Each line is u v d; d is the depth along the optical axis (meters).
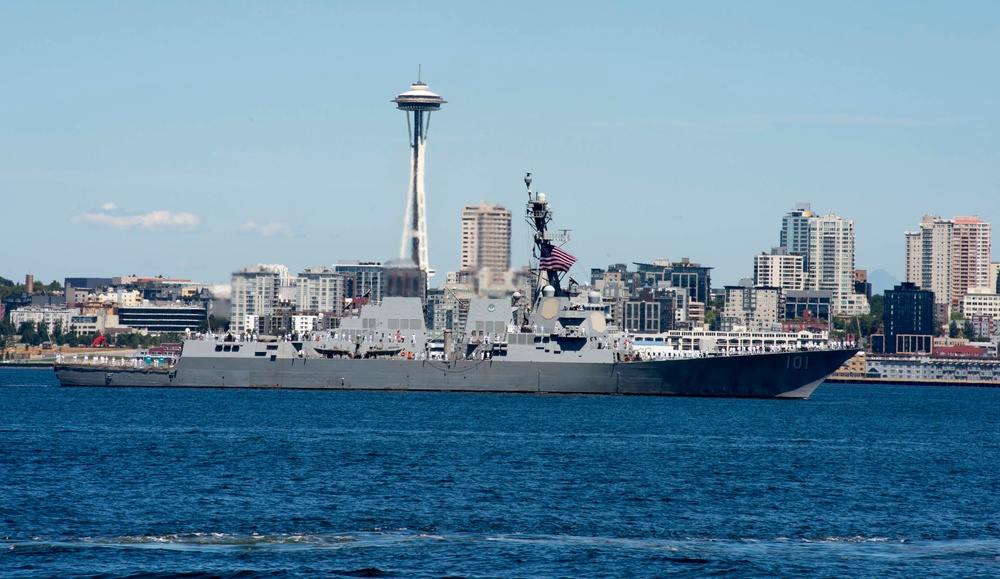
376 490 172.88
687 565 132.00
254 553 134.75
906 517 160.75
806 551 139.25
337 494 169.38
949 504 171.62
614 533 147.50
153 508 157.75
